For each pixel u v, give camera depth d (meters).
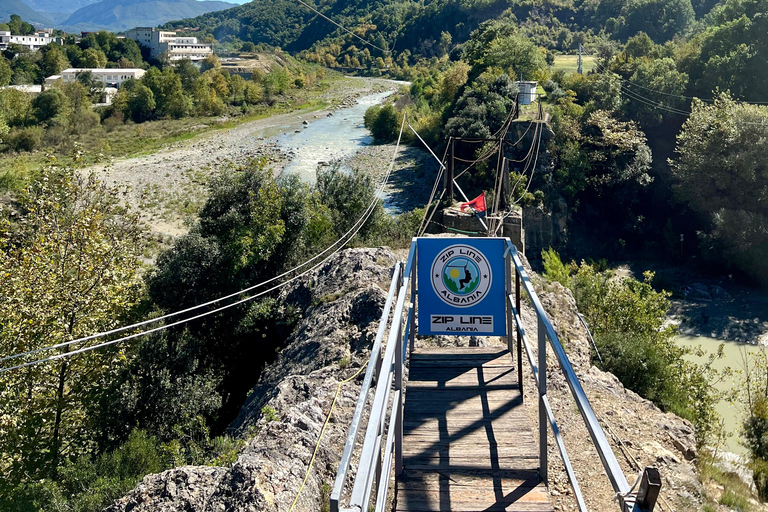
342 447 8.87
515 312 6.47
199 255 24.59
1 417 13.84
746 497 8.62
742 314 40.06
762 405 13.15
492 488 4.85
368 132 83.12
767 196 45.97
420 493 4.80
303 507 7.46
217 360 22.34
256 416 12.74
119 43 177.25
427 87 97.56
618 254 52.62
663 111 59.97
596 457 7.99
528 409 9.22
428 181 57.72
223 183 27.59
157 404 17.31
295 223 27.17
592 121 57.03
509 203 35.78
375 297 15.11
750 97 57.41
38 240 16.22
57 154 78.44
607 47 84.88
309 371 13.42
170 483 8.07
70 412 15.96
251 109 111.56
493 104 58.12
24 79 129.88
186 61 119.25
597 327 20.97
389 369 4.20
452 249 6.89
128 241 18.45
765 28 57.91
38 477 14.35
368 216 31.56
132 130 93.56
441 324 6.95
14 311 14.81
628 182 54.81
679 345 36.19
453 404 5.99
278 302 22.02
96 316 16.08
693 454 9.17
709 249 47.00
